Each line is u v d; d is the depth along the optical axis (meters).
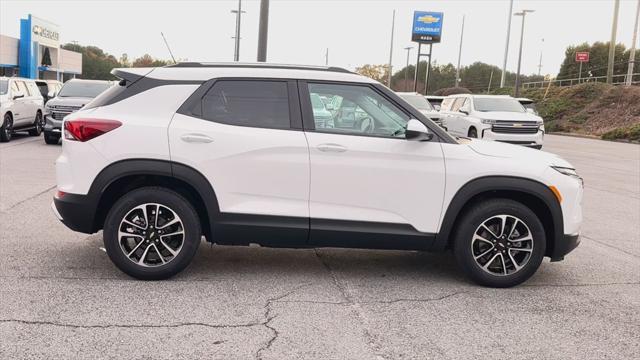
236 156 4.71
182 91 4.83
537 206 5.09
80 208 4.71
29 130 18.30
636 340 3.98
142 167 4.67
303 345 3.72
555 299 4.77
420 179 4.80
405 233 4.84
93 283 4.75
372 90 4.92
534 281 5.26
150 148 4.67
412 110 4.92
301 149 4.74
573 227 4.96
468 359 3.62
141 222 4.79
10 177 9.90
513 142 17.38
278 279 5.05
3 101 15.65
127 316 4.09
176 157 4.68
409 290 4.88
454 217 4.86
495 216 4.87
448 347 3.77
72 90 16.52
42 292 4.49
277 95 4.88
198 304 4.37
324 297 4.63
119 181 4.87
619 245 6.79
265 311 4.28
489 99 18.95
